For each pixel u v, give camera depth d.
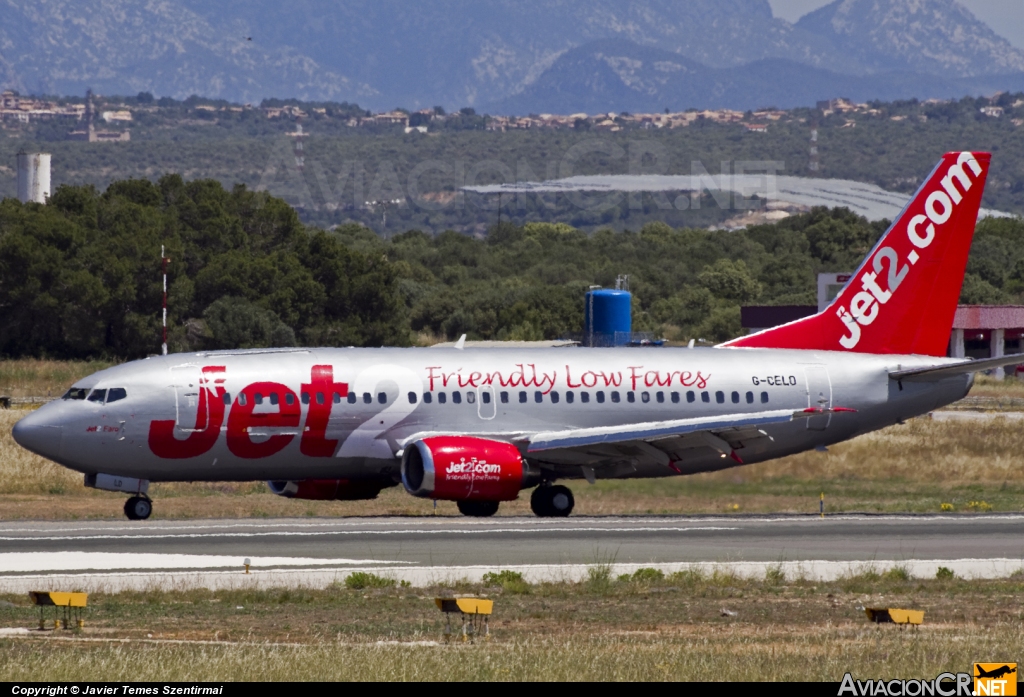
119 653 78.94
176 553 121.19
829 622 97.94
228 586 107.75
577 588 109.69
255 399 156.00
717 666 77.75
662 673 75.62
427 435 160.75
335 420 158.25
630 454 166.62
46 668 74.81
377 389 160.12
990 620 99.12
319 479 163.12
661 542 133.38
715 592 109.75
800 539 137.12
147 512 156.75
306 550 124.62
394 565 116.62
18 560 115.69
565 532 139.75
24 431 152.12
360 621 96.06
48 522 146.00
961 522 152.88
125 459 153.38
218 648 83.19
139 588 105.88
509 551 125.69
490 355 167.50
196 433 154.12
